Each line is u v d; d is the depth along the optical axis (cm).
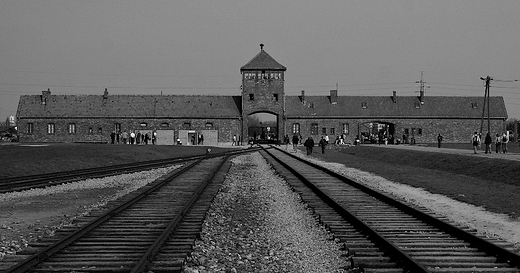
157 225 1261
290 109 9562
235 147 7838
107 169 3225
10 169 2822
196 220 1301
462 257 931
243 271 881
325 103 9706
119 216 1399
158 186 2105
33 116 9000
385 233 1169
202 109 9312
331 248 1038
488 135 4166
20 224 1384
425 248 1005
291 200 1788
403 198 1920
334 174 2708
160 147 6131
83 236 1114
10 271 777
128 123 9069
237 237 1153
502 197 1894
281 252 1012
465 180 2625
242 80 9338
